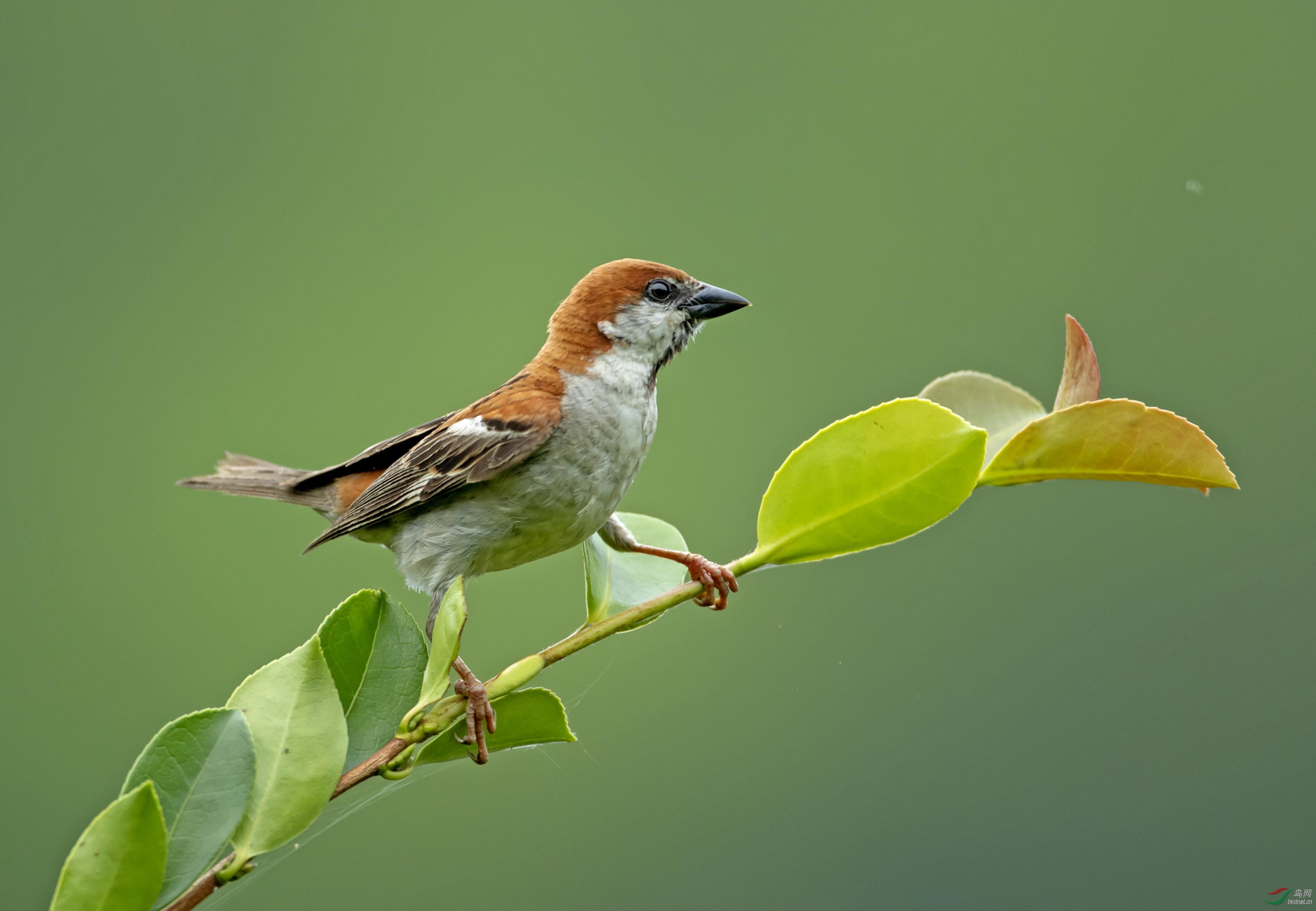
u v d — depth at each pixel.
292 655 3.67
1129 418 4.51
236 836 3.42
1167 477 4.55
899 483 4.43
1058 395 4.96
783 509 4.51
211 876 3.38
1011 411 5.46
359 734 4.04
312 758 3.54
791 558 4.53
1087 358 4.87
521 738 4.12
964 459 4.35
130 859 3.05
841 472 4.46
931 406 4.38
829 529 4.49
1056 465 4.60
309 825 3.46
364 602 4.18
